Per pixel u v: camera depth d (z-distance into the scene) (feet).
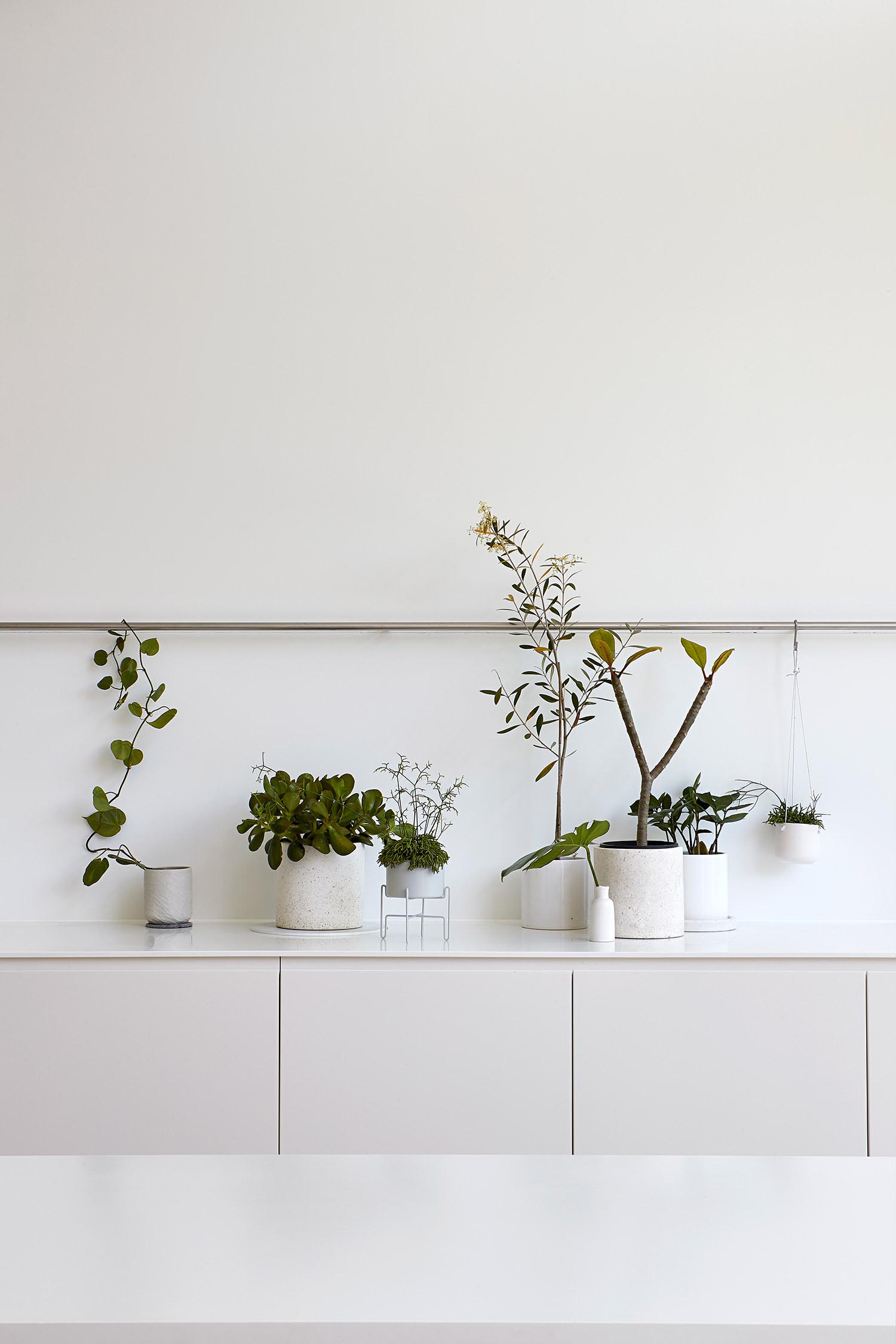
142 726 7.50
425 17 7.78
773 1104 5.98
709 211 7.73
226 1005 6.05
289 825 6.71
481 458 7.64
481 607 7.59
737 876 7.45
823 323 7.68
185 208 7.75
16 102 7.78
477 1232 1.85
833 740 7.52
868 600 7.58
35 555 7.61
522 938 6.59
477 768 7.50
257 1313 1.55
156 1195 2.03
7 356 7.68
